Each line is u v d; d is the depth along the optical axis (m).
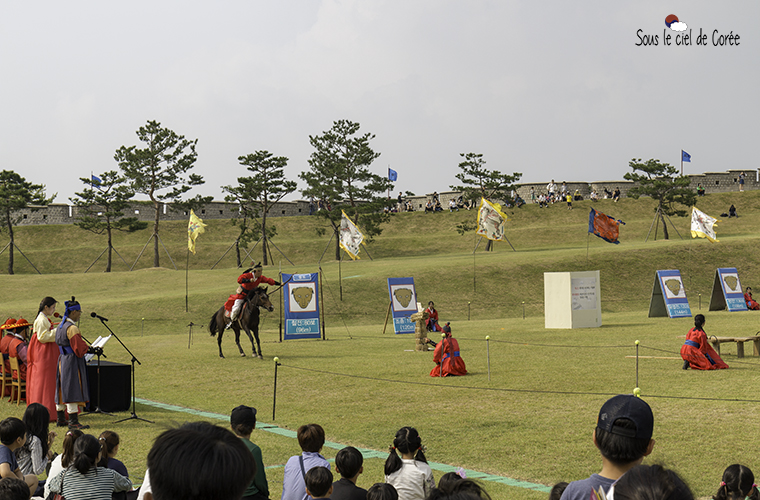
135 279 56.91
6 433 7.45
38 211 90.44
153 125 75.25
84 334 38.53
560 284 33.00
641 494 2.40
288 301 32.28
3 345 16.89
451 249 81.94
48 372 14.30
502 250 78.06
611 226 43.69
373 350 26.69
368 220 75.75
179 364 23.50
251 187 75.38
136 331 39.47
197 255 82.94
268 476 10.35
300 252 84.12
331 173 75.44
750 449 10.90
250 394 18.06
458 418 14.21
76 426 13.91
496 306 47.25
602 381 17.58
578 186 95.25
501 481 10.02
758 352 22.02
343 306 45.97
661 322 33.62
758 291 50.94
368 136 76.31
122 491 7.29
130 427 14.15
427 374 19.92
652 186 72.62
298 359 23.95
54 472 7.41
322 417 14.97
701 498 8.72
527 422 13.59
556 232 82.50
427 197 100.31
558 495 4.29
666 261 55.34
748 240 59.31
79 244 85.75
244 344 30.38
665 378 17.78
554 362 21.23
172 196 76.44
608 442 3.48
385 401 16.38
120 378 16.08
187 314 42.91
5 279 55.94
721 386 16.30
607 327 32.12
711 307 40.34
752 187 93.88
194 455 2.00
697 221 49.50
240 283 25.05
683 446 11.24
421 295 48.62
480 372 19.75
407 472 7.00
